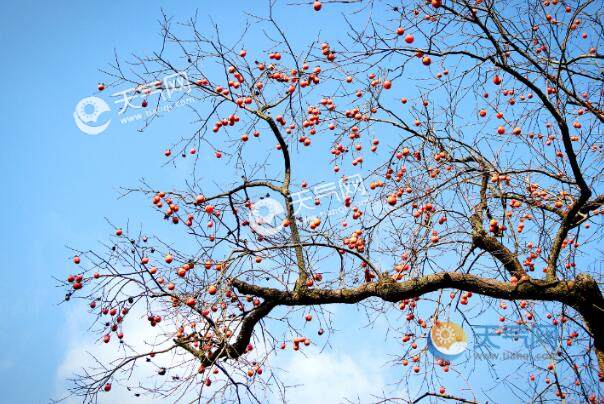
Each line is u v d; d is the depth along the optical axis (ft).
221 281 15.23
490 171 16.03
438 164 16.72
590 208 17.15
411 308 17.56
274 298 16.22
